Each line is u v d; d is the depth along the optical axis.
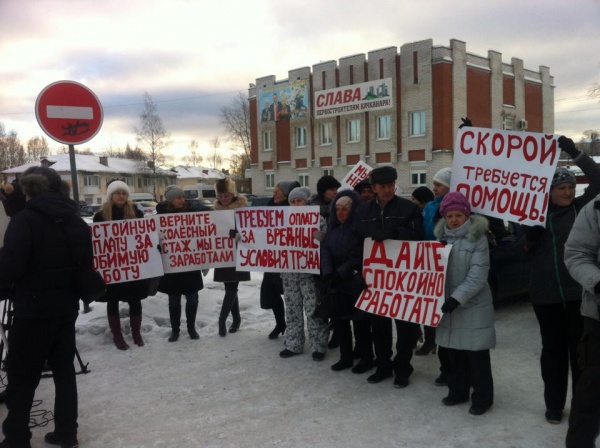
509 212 4.04
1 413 4.12
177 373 4.93
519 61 34.06
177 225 5.84
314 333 5.25
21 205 6.25
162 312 6.93
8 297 3.57
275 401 4.24
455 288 3.87
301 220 5.33
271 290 5.90
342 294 4.62
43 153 93.88
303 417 3.92
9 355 3.36
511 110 33.59
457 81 29.95
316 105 34.69
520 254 6.73
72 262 3.45
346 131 33.84
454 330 3.87
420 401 4.15
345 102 33.22
